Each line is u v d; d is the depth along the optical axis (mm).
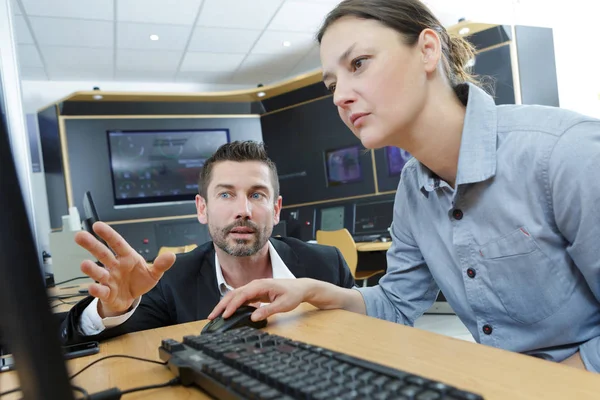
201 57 5152
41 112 4730
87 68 5129
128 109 4738
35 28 4066
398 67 773
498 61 3789
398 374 381
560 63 4199
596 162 702
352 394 346
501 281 848
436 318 3455
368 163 4504
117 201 4734
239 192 1242
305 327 714
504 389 405
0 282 278
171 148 4934
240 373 428
